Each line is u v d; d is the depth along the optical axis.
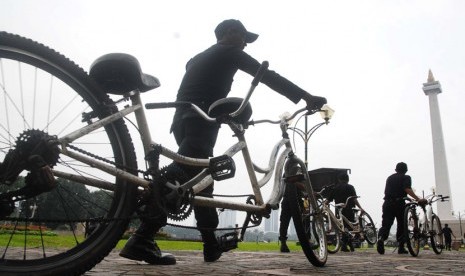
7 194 1.65
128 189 2.21
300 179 3.31
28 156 1.69
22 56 1.91
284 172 3.52
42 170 1.68
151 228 3.15
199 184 2.61
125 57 2.20
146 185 2.23
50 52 2.01
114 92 2.35
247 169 3.14
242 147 3.04
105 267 2.96
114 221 2.16
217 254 3.66
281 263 3.82
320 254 3.57
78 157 1.91
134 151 2.28
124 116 2.23
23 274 1.77
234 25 3.46
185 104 2.64
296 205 3.31
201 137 3.12
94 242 2.08
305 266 3.54
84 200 2.03
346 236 8.99
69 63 2.08
